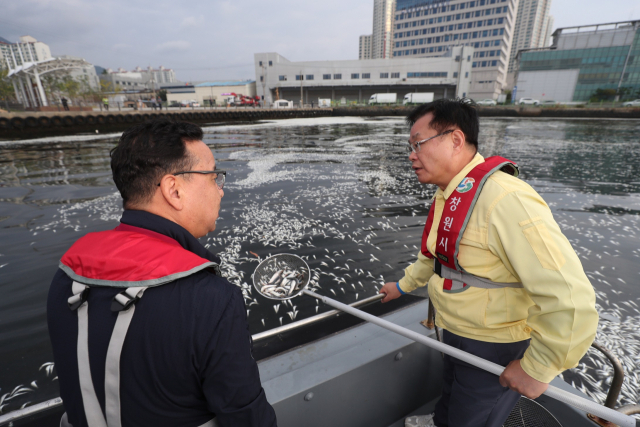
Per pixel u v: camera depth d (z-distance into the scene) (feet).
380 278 13.75
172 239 1.97
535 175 31.60
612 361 3.40
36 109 97.60
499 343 2.98
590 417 3.72
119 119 93.15
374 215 20.83
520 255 2.39
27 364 9.18
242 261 14.82
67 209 21.22
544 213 2.43
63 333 1.76
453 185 2.97
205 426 1.93
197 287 1.74
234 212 21.17
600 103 144.15
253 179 30.27
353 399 4.12
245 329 1.89
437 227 3.26
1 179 29.53
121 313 1.61
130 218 1.97
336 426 4.10
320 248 16.21
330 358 4.11
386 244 16.70
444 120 2.94
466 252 2.80
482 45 219.20
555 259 2.25
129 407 1.66
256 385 1.93
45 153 45.60
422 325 4.84
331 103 187.52
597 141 57.36
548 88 173.17
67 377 1.76
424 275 4.14
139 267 1.65
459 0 220.02
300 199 24.04
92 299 1.67
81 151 47.73
